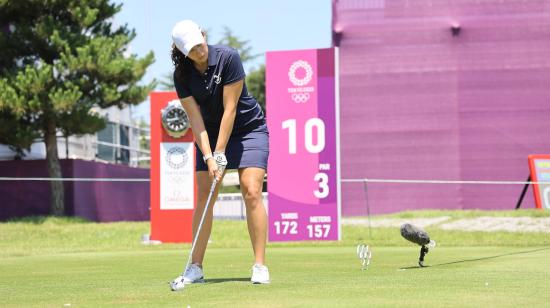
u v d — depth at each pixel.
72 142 58.56
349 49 46.72
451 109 46.44
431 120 46.44
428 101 46.47
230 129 11.25
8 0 45.59
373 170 46.41
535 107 46.50
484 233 29.67
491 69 46.59
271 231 27.97
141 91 48.03
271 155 28.03
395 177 46.38
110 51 46.16
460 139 46.41
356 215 46.47
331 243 26.92
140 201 57.25
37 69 44.47
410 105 46.50
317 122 27.80
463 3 46.59
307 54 27.80
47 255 22.66
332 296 9.05
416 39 46.66
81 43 46.66
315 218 27.83
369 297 8.89
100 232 35.50
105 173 52.81
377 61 46.66
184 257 20.45
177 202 29.91
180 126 29.67
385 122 46.50
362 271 13.62
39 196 48.56
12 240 33.28
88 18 46.78
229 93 11.20
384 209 46.28
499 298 8.70
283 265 16.02
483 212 37.62
